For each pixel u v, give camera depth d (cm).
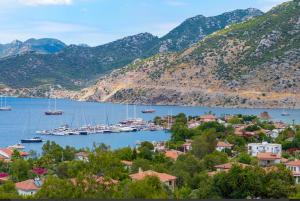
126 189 7938
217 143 19862
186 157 15188
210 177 11919
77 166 10381
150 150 18488
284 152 19638
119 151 16700
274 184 10738
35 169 14662
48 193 7225
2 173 14575
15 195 7462
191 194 10638
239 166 11188
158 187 9800
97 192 7412
